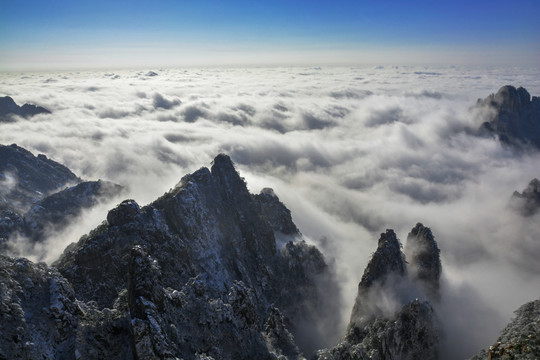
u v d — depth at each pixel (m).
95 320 47.03
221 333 56.97
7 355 37.31
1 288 42.12
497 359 41.50
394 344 65.44
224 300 75.81
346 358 60.12
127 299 52.47
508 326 60.03
